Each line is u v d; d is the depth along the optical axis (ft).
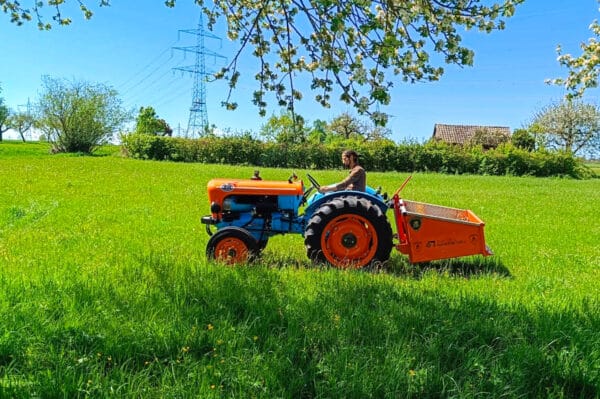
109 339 11.40
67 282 14.92
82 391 9.45
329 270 18.13
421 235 19.57
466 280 17.78
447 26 11.62
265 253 21.76
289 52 12.62
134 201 38.91
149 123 204.23
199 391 9.55
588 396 10.34
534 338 12.51
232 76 12.97
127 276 15.84
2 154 112.78
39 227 26.66
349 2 10.37
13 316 12.21
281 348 11.30
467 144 119.65
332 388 9.89
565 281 17.88
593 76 35.60
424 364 10.85
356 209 19.62
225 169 85.76
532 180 93.30
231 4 14.93
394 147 111.96
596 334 12.35
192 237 24.39
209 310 13.41
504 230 30.19
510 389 10.16
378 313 13.44
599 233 29.71
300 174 81.25
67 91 123.54
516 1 11.35
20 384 9.55
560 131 151.02
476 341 12.23
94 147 131.95
